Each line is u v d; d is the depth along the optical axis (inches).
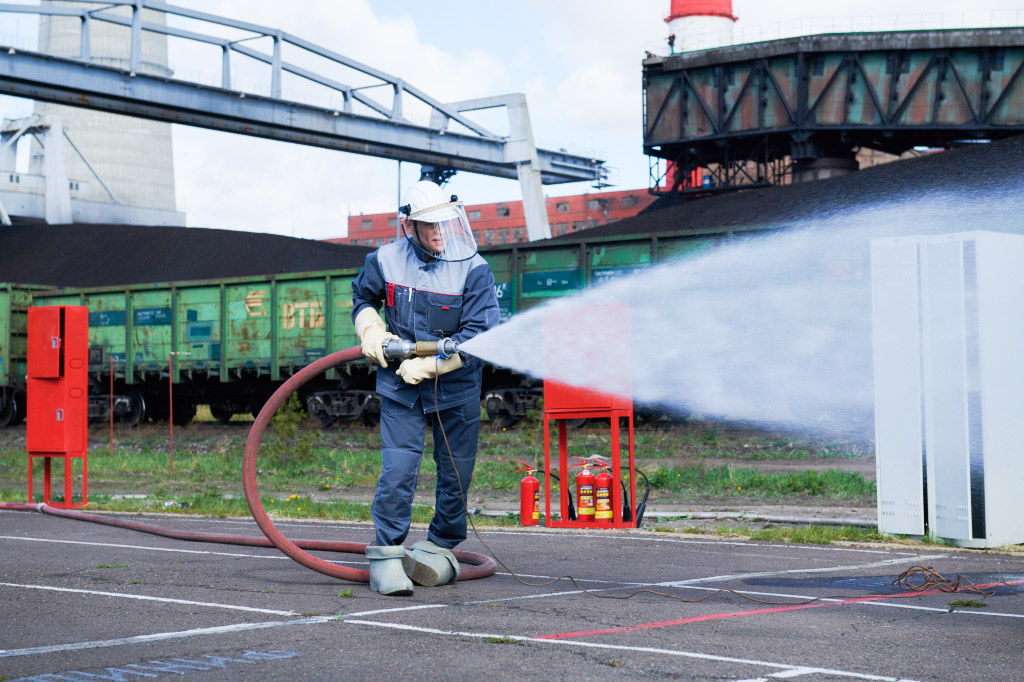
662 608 199.5
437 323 226.7
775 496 476.4
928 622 184.4
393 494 223.9
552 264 949.8
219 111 2406.5
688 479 536.4
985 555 282.7
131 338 1230.3
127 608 202.1
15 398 1311.5
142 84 2278.5
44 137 3649.1
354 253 2662.4
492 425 975.0
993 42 2103.8
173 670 149.3
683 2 3063.5
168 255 2947.8
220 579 242.1
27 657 159.0
